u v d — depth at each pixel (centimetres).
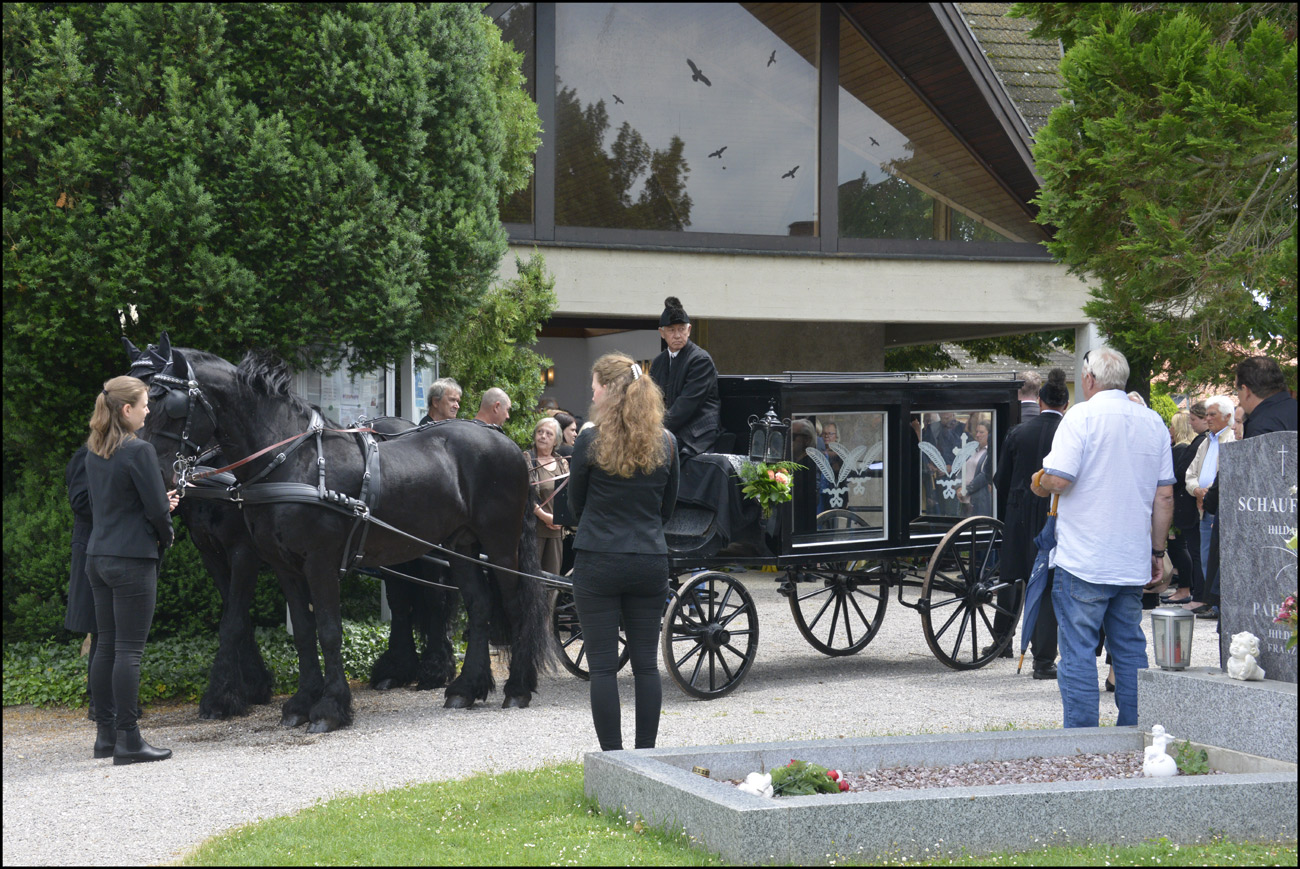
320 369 857
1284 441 472
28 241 730
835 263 1298
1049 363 2103
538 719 673
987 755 481
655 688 482
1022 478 769
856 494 791
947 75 1313
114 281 732
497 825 415
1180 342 759
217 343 788
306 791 509
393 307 800
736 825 358
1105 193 734
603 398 476
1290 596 457
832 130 1319
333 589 648
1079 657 527
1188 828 400
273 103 804
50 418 823
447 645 796
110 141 740
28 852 421
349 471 659
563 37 1247
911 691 741
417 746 600
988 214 1372
